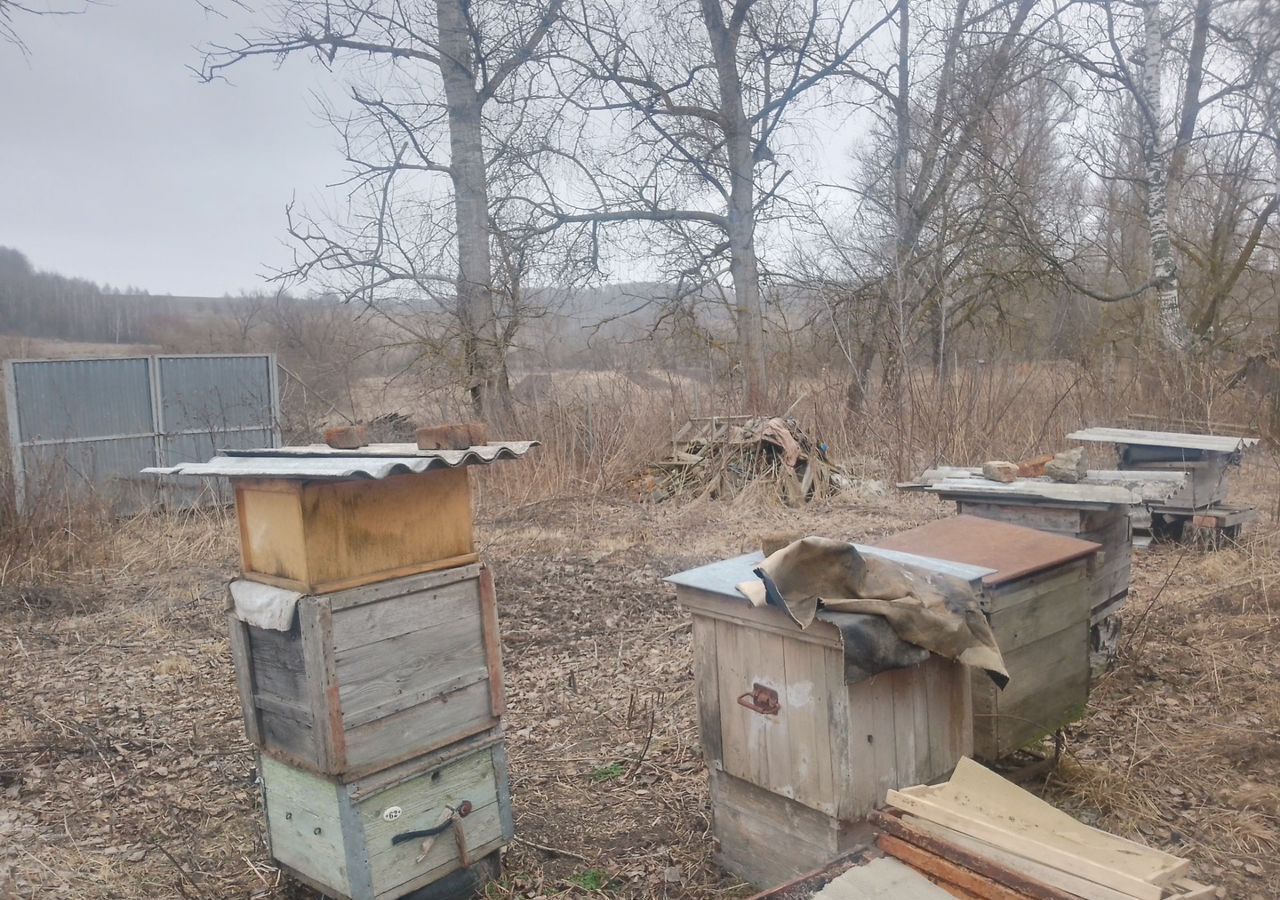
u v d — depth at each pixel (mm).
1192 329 17344
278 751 3338
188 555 10180
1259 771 4117
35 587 8719
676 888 3537
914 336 15602
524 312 15164
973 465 11781
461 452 3250
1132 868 2344
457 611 3438
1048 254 15797
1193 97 17438
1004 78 17266
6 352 23609
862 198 16391
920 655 3035
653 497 12484
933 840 2520
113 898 3715
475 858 3527
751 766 3369
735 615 3305
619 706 5457
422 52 15648
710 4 17172
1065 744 4438
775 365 17422
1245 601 6340
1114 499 4723
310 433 14094
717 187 17828
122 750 5180
